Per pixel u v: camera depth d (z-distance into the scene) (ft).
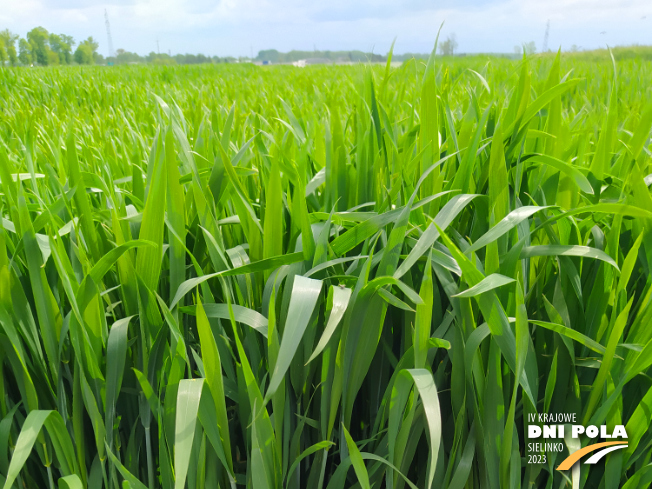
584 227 3.16
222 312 2.59
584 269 3.17
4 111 13.24
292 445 2.88
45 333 2.75
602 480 2.90
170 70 35.78
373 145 3.77
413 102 4.35
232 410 3.37
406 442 2.64
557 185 3.38
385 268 2.52
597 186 3.28
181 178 3.49
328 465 3.25
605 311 2.86
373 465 2.87
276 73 37.06
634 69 21.34
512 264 2.56
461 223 3.38
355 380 2.65
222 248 3.07
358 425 3.50
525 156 3.08
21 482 3.11
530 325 3.11
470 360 2.47
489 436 2.63
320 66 43.32
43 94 19.85
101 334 2.77
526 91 2.96
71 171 3.15
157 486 3.23
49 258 3.07
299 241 3.00
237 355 3.13
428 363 2.79
